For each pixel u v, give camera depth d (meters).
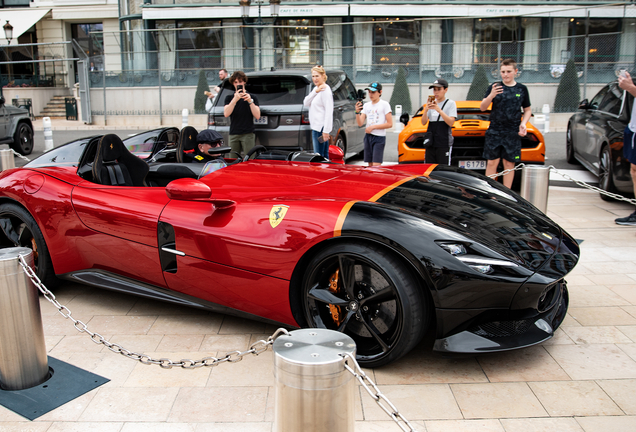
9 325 2.43
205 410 2.32
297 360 1.47
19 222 3.70
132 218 3.10
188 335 3.03
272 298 2.75
